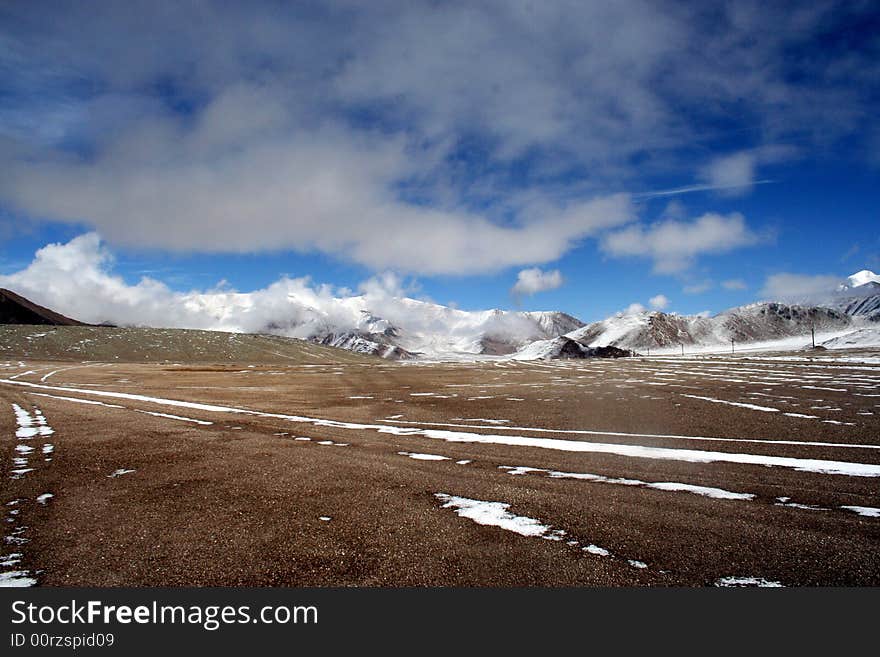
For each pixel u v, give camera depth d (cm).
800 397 3378
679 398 3519
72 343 16275
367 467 1444
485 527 934
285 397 4019
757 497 1107
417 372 8850
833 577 738
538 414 2736
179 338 18775
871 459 1472
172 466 1463
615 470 1388
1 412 2817
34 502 1107
